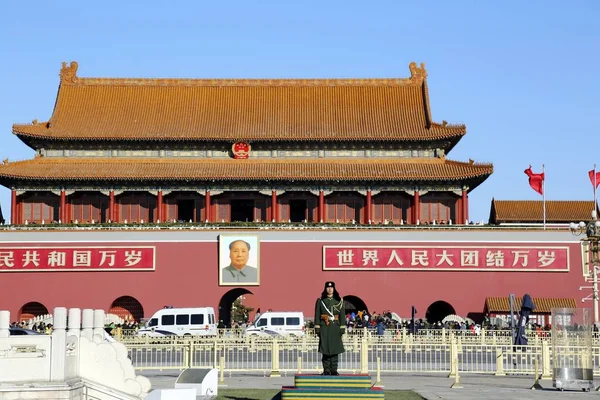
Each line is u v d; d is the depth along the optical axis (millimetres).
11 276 116500
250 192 126125
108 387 49250
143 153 127250
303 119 130125
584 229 103500
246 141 126438
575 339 55656
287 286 116625
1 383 45062
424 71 136250
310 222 119000
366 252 116812
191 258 117062
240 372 68750
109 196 124250
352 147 127500
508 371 67375
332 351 43969
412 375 67250
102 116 129750
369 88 135125
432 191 125438
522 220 136875
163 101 132750
